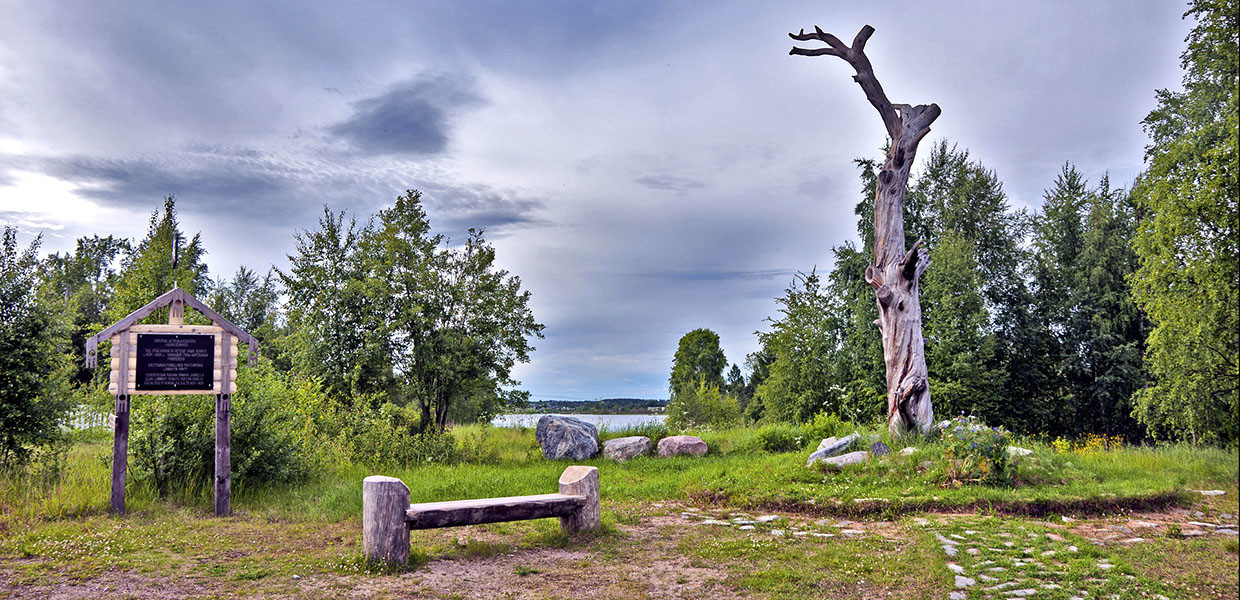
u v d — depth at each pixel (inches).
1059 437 1106.7
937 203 1323.8
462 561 306.0
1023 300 1213.1
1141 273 466.0
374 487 295.1
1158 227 356.5
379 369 855.7
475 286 868.6
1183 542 314.2
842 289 1298.0
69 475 450.3
